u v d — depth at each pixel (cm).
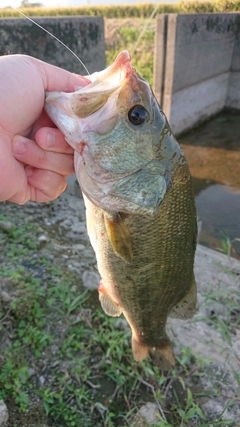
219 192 80
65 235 57
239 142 106
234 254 57
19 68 19
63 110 19
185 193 23
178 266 26
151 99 20
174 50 92
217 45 111
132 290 26
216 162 94
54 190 23
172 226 23
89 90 19
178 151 22
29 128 21
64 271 48
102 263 25
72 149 21
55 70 21
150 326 29
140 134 20
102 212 23
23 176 22
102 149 20
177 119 105
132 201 21
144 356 32
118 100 19
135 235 23
